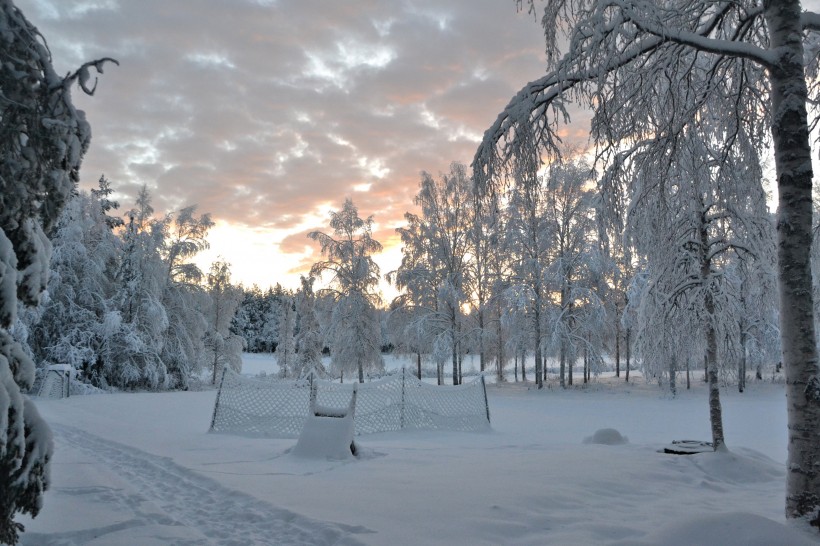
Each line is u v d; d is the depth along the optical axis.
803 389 5.12
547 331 32.56
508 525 4.82
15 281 3.38
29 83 3.57
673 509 5.72
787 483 5.18
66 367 24.78
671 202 9.56
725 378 11.30
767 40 7.34
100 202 35.38
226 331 44.25
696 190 8.88
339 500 5.63
